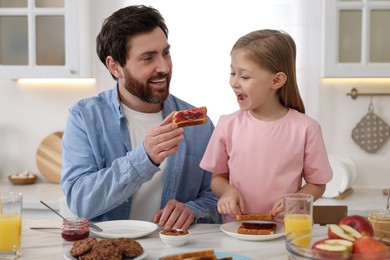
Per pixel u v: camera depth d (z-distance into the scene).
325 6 2.96
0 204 1.41
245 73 1.87
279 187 1.88
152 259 1.38
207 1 3.22
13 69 3.18
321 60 3.18
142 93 1.95
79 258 1.33
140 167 1.71
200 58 3.24
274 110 1.94
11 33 3.20
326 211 1.94
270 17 3.20
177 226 1.70
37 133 3.46
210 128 2.19
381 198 2.93
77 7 3.12
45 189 3.18
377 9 2.96
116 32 1.92
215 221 2.04
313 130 1.89
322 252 1.09
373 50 2.99
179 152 2.06
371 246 1.14
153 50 1.91
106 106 2.07
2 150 3.49
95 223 1.69
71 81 3.41
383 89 3.19
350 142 3.24
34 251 1.46
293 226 1.42
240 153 1.92
